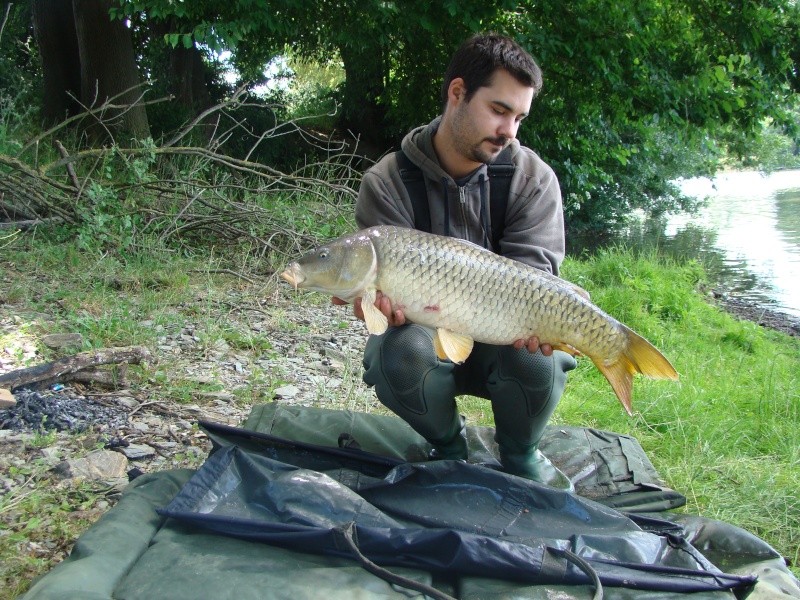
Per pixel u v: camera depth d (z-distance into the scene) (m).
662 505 1.84
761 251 8.76
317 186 5.29
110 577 1.27
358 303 1.62
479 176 1.81
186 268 4.16
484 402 2.70
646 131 8.06
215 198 5.00
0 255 3.89
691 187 17.23
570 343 1.63
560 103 7.57
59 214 4.39
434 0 6.71
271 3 6.51
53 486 1.83
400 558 1.38
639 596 1.33
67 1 8.35
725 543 1.59
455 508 1.58
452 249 1.58
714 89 7.32
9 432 2.06
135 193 4.82
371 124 11.09
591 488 1.91
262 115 10.23
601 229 10.48
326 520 1.46
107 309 3.23
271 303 3.85
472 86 1.68
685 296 5.07
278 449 1.85
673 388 2.91
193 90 10.03
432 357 1.78
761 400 2.94
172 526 1.44
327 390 2.73
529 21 6.72
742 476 2.19
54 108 8.49
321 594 1.25
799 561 1.83
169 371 2.70
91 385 2.47
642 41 6.95
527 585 1.35
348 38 7.04
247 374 2.83
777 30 7.29
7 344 2.66
